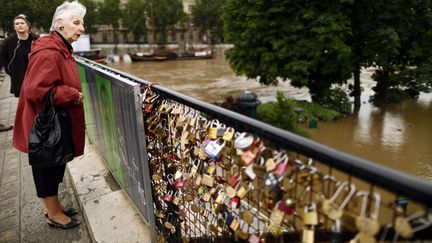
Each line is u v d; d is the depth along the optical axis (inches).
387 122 642.8
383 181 27.0
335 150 31.7
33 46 77.6
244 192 45.0
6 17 1950.1
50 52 74.8
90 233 93.4
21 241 92.5
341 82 740.7
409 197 25.3
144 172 79.2
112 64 1873.8
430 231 26.0
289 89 1026.1
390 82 829.8
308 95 937.5
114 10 2410.2
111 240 86.3
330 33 613.9
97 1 2518.5
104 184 116.3
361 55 706.8
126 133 87.5
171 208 76.2
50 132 74.7
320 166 38.9
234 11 745.0
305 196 36.4
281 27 667.4
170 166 72.0
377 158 466.3
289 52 647.8
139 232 89.1
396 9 660.7
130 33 2701.8
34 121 75.2
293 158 37.4
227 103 553.0
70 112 82.5
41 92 73.0
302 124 608.4
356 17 690.2
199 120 56.6
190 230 69.7
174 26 2728.8
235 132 47.2
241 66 760.3
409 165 438.3
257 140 42.2
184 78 1269.7
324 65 670.5
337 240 32.5
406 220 27.1
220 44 2886.3
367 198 29.8
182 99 58.5
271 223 42.1
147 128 78.3
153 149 78.6
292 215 38.6
